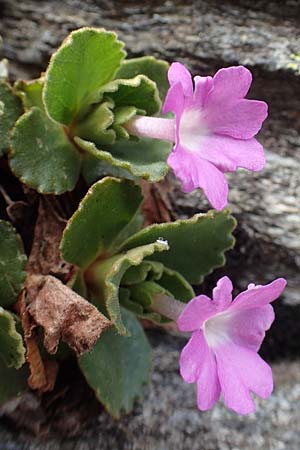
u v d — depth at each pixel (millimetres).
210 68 195
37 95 168
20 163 161
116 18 196
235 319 156
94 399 174
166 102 141
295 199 191
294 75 191
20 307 161
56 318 153
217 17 196
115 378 166
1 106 156
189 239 167
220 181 151
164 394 180
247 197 191
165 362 188
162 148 166
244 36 194
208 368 148
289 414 179
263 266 192
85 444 167
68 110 164
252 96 196
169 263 170
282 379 189
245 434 174
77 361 173
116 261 153
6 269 160
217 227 167
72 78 160
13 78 194
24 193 176
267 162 193
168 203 190
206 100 154
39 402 170
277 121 196
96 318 151
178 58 195
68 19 194
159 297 162
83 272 165
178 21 196
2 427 167
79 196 175
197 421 176
